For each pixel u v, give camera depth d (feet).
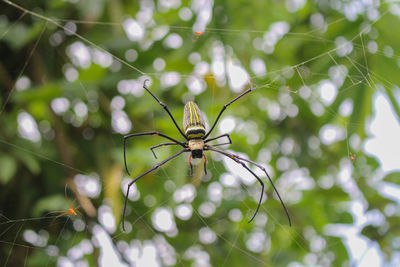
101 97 13.74
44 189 12.85
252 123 16.76
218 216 15.10
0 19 12.83
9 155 11.75
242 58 14.70
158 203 13.91
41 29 12.66
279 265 14.97
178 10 14.19
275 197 15.53
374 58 12.77
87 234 13.23
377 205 14.70
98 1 12.56
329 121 14.48
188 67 14.11
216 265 14.89
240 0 13.76
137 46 13.82
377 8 12.85
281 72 14.84
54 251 12.89
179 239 14.94
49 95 11.84
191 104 10.07
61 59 13.89
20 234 12.57
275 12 14.08
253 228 15.53
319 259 15.21
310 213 14.94
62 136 13.01
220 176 14.47
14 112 12.62
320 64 14.02
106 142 13.79
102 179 13.03
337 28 13.82
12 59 12.91
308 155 16.72
